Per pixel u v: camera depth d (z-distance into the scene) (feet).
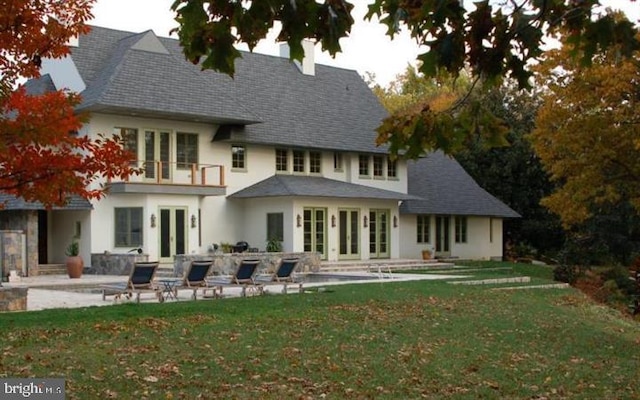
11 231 84.28
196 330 41.52
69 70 96.84
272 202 103.60
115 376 30.30
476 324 49.52
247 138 103.65
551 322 52.85
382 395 29.89
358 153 118.93
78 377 29.81
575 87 82.79
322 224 106.11
